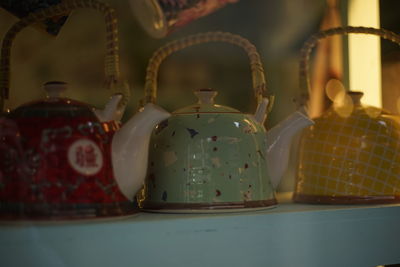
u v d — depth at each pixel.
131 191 0.69
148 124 0.68
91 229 0.62
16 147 0.64
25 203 0.62
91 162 0.65
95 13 0.86
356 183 0.82
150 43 0.90
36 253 0.61
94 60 0.86
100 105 0.86
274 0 1.00
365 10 1.09
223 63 0.96
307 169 0.86
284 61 1.01
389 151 0.83
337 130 0.85
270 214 0.71
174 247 0.66
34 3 0.79
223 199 0.72
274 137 0.79
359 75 1.09
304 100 0.89
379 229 0.79
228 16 0.96
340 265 0.75
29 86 0.81
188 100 0.93
